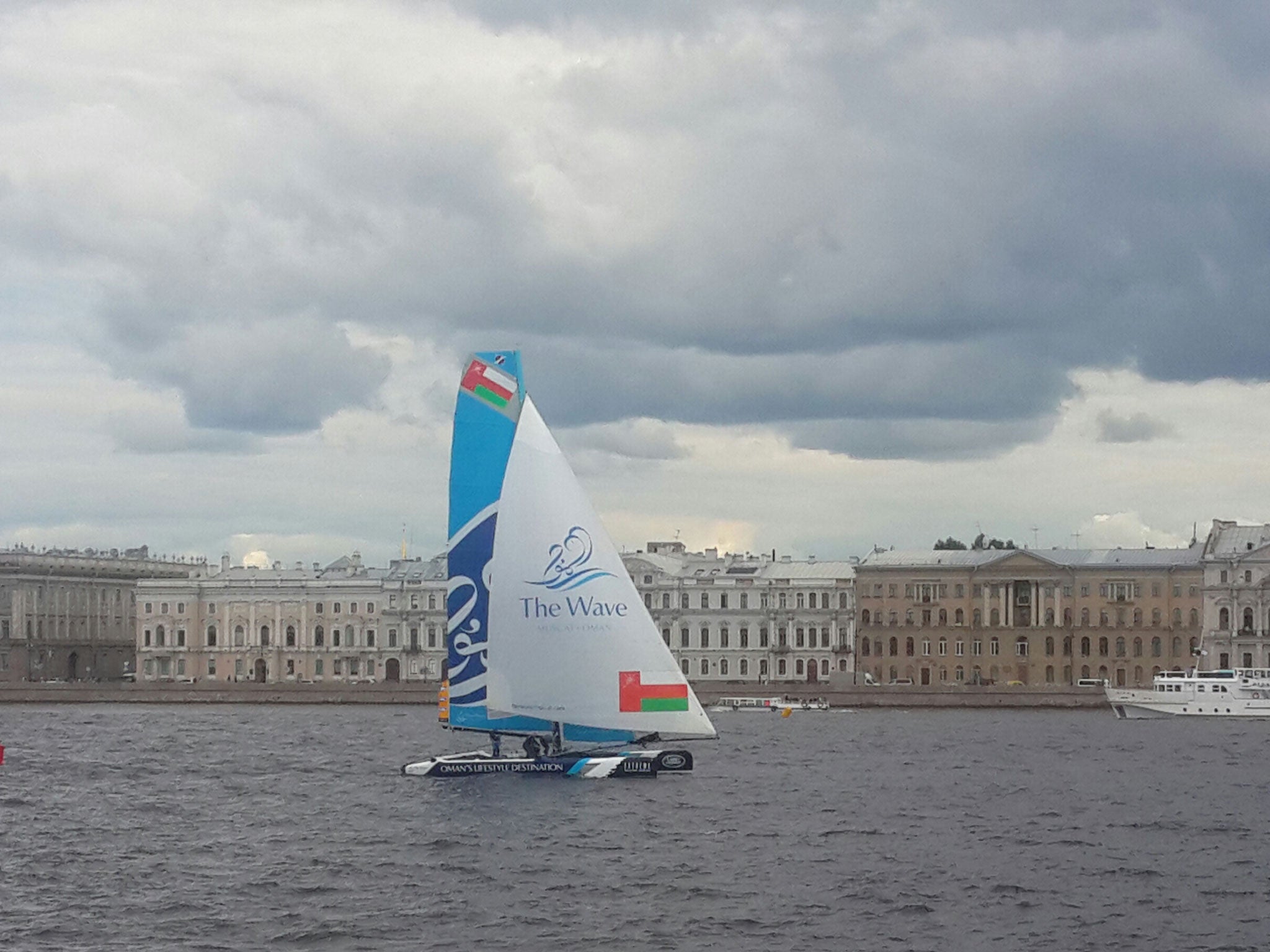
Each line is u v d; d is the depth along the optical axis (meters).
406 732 121.62
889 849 57.56
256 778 81.38
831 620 199.12
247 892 49.19
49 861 54.78
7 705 178.50
